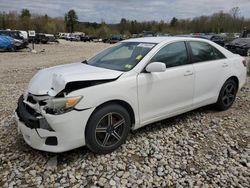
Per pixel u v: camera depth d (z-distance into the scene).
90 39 58.38
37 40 39.09
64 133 3.30
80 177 3.25
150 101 4.04
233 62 5.36
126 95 3.72
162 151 3.84
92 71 3.82
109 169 3.40
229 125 4.77
